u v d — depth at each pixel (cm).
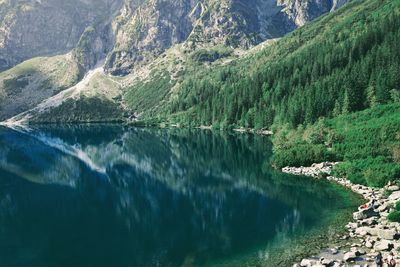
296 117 17712
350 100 16350
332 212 6769
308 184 8844
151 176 11481
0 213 8019
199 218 7181
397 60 18412
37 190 10225
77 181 11325
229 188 9244
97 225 7125
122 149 17738
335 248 5128
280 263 4909
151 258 5528
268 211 7206
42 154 16888
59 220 7494
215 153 14925
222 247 5700
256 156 13512
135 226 6969
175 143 19038
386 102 15625
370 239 5253
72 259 5622
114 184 10725
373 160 9025
